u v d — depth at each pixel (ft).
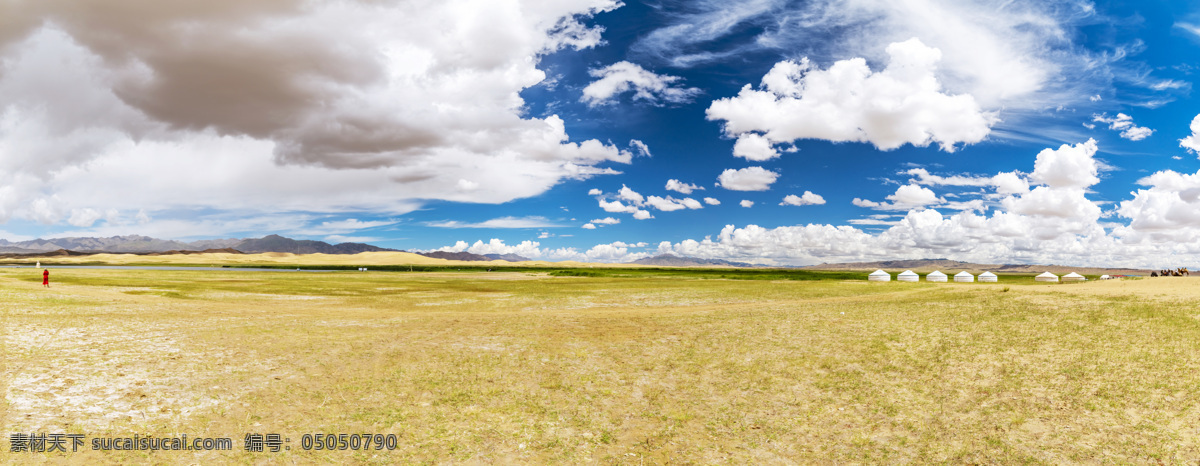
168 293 168.04
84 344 65.21
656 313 122.83
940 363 59.06
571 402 47.26
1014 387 48.67
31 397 41.57
